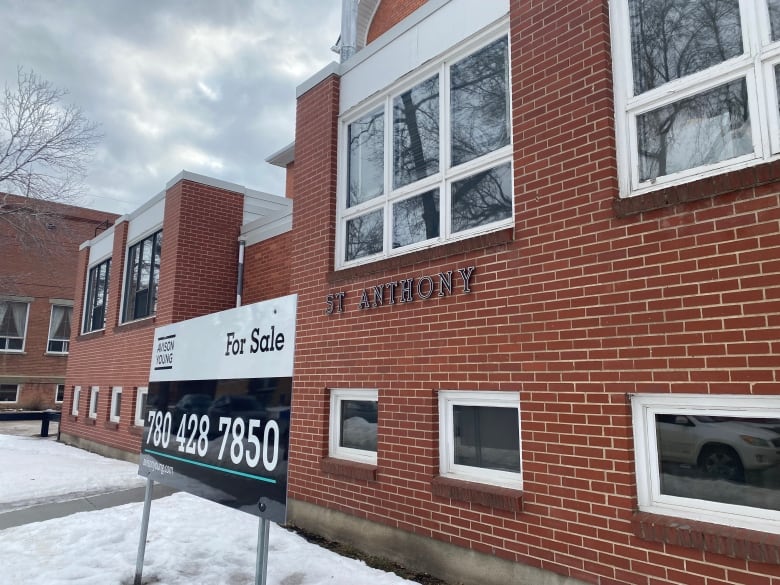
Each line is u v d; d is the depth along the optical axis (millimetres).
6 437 15945
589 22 4449
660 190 3781
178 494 8289
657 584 3531
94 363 14016
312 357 6715
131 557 5414
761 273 3324
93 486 8914
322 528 6207
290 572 4965
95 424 13352
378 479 5605
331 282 6598
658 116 4090
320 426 6434
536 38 4836
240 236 11273
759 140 3549
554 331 4320
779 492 3260
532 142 4727
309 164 7336
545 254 4469
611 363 3943
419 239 5879
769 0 3637
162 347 5406
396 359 5617
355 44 8781
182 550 5613
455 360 5039
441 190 5656
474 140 5477
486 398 4848
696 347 3543
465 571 4703
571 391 4148
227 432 4062
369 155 6766
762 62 3598
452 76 5797
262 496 3580
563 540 4062
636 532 3639
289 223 9844
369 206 6500
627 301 3912
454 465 5094
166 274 10789
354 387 6074
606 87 4270
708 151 3807
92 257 15742
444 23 5844
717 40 3857
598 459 3932
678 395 3639
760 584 3133
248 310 4066
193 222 10789
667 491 3705
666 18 4141
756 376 3275
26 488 8656
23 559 5379
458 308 5082
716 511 3467
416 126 6141
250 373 3920
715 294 3496
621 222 4020
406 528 5262
